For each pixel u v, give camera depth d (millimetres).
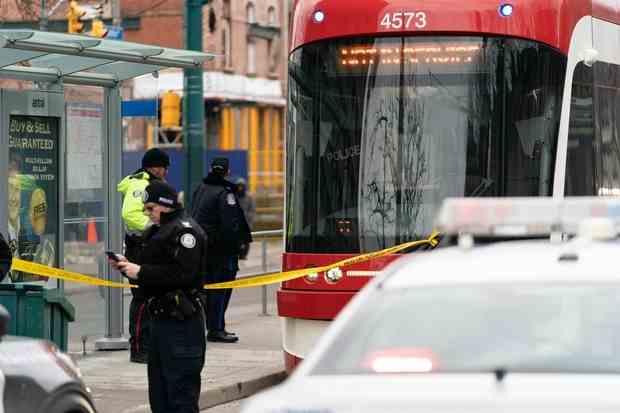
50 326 30422
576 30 36719
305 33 36375
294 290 35719
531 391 13141
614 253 15695
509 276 15211
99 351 42000
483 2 35562
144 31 152500
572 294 14758
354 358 14352
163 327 27781
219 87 160375
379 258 34906
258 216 143750
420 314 14805
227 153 136750
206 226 43875
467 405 12836
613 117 39750
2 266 29547
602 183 38531
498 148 35312
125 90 86562
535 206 15039
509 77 35344
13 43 34812
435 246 34969
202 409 34500
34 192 38844
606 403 12750
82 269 42281
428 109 35500
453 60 35469
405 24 35531
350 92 35844
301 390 13734
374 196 35562
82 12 84438
